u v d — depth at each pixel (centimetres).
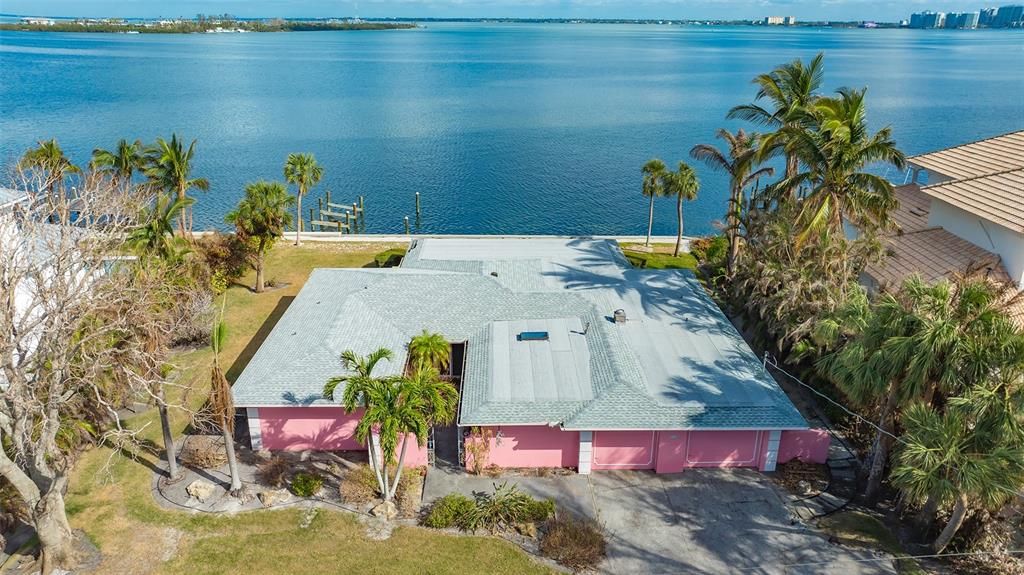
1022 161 3909
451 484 2812
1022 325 2831
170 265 3812
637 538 2517
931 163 4400
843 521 2606
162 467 2875
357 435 2369
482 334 3459
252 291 4753
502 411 2838
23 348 2267
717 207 8156
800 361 3431
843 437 3117
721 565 2389
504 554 2436
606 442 2875
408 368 3222
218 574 2319
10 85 16712
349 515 2616
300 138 11262
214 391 2516
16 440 2133
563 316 3600
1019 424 2027
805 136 3309
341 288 3812
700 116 13888
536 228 7269
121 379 2727
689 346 3319
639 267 5256
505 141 11381
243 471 2864
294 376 3011
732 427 2762
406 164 9750
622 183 8931
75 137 10438
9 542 2452
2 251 2212
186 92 16138
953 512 2367
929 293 2319
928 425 2147
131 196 3247
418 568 2362
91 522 2533
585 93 17400
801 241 3281
